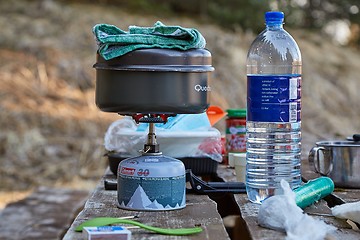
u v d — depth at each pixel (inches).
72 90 364.2
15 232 178.9
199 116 117.1
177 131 113.2
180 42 86.2
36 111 335.6
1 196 267.9
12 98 344.2
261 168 93.5
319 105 416.2
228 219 142.8
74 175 294.5
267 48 97.9
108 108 87.4
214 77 394.6
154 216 83.8
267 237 74.2
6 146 308.8
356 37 580.7
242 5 533.0
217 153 114.7
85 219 82.1
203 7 539.2
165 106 85.7
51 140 316.2
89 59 391.9
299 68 98.0
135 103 85.4
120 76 85.7
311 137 185.5
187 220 81.8
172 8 544.1
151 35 86.3
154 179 86.2
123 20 471.8
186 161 113.7
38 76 369.1
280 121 92.1
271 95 91.5
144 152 89.3
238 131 127.0
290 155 93.6
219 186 98.4
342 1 578.9
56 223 187.2
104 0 523.2
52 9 454.6
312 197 88.5
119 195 88.0
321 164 102.3
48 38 410.3
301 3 576.7
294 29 557.0
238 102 380.2
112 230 73.6
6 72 366.6
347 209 81.8
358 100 445.1
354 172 100.3
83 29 431.5
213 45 439.8
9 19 434.3
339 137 184.7
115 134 115.6
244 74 411.8
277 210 77.3
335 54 510.3
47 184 285.0
